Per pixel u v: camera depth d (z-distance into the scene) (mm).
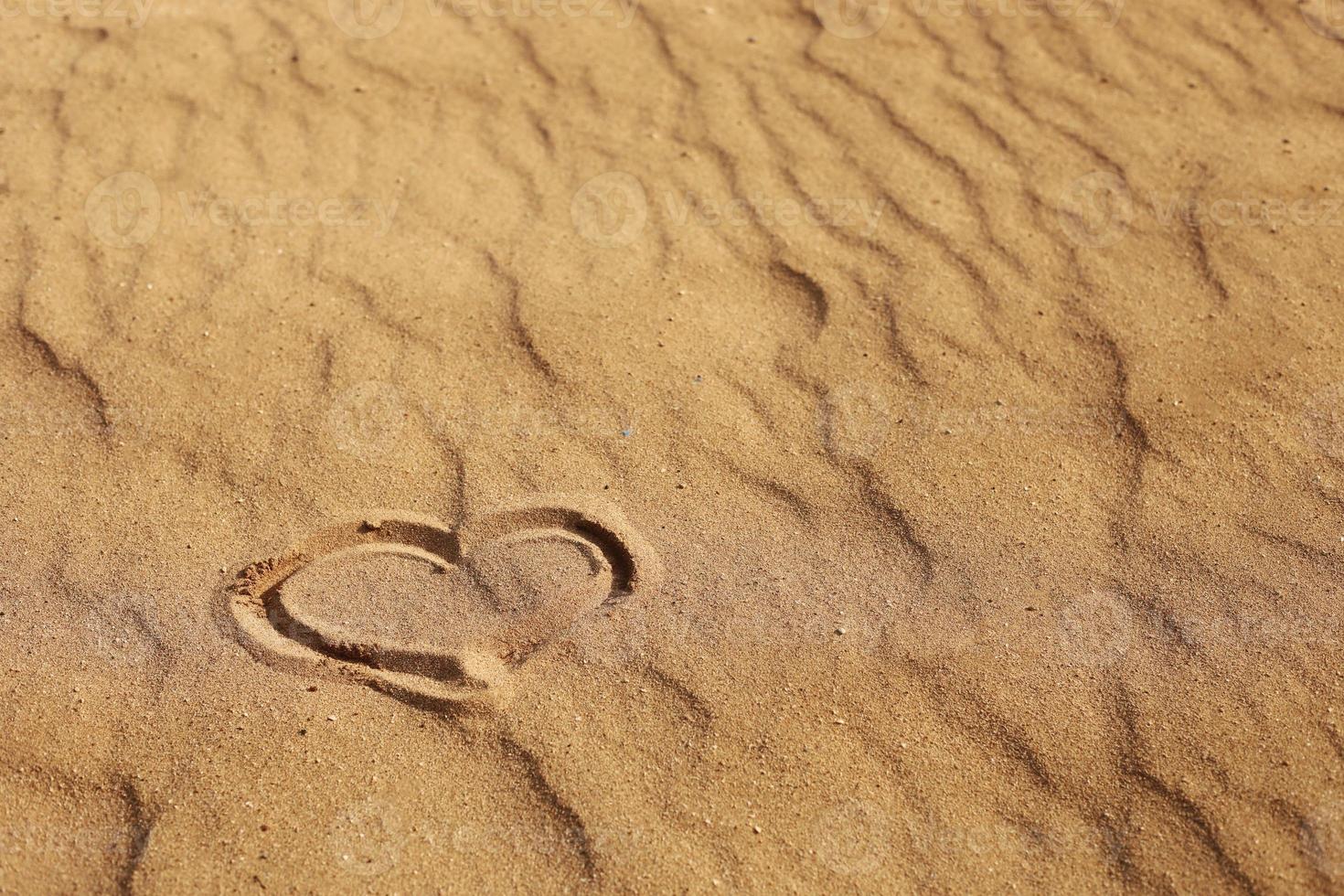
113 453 2559
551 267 3053
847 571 2357
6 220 3111
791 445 2607
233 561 2352
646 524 2436
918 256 3096
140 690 2137
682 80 3744
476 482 2510
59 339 2797
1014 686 2143
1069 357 2805
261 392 2699
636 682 2146
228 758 2029
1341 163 3367
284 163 3379
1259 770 2002
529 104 3635
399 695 2125
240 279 2988
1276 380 2721
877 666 2178
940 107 3627
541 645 2211
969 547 2395
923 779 2000
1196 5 4055
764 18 4020
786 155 3443
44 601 2285
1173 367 2766
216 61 3748
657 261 3082
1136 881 1868
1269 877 1858
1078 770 2014
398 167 3381
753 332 2887
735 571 2354
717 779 1996
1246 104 3611
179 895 1846
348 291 2967
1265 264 3033
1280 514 2438
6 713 2096
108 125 3467
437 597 2289
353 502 2463
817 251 3111
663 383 2742
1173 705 2105
